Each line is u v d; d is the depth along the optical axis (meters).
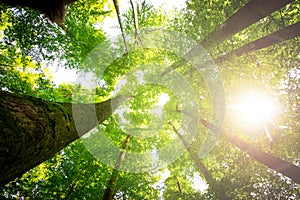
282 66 8.45
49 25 8.97
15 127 1.71
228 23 6.21
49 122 2.32
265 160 6.30
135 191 11.37
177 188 15.03
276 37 7.04
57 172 9.23
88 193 8.84
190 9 9.49
